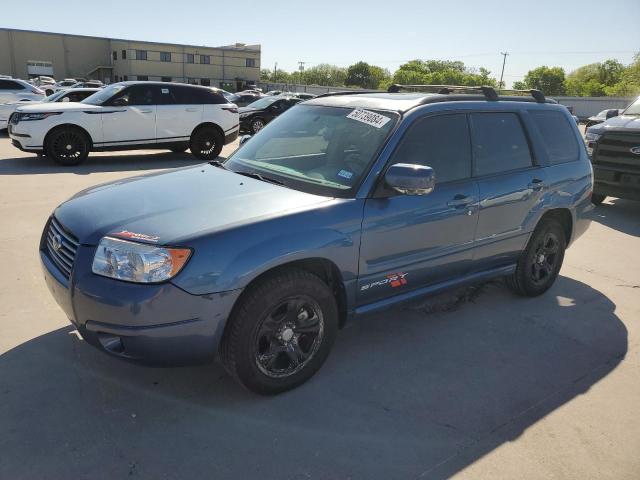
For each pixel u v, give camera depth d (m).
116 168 11.03
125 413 2.90
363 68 122.75
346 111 3.88
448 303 4.62
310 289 3.03
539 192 4.37
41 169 10.38
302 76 127.81
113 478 2.44
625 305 4.75
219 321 2.73
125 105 11.43
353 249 3.18
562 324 4.31
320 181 3.38
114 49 70.06
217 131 12.75
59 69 68.12
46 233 3.34
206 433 2.78
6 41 63.97
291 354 3.11
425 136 3.63
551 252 4.77
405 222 3.42
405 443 2.78
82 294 2.71
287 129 4.08
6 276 4.65
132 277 2.62
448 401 3.17
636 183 7.88
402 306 3.71
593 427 2.99
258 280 2.88
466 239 3.89
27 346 3.52
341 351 3.71
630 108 8.88
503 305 4.64
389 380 3.37
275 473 2.53
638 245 6.71
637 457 2.76
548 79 98.00
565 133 4.82
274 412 2.98
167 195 3.25
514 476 2.58
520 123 4.38
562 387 3.39
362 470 2.57
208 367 3.38
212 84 73.06
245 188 3.35
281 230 2.89
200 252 2.66
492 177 4.03
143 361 2.71
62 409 2.90
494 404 3.16
